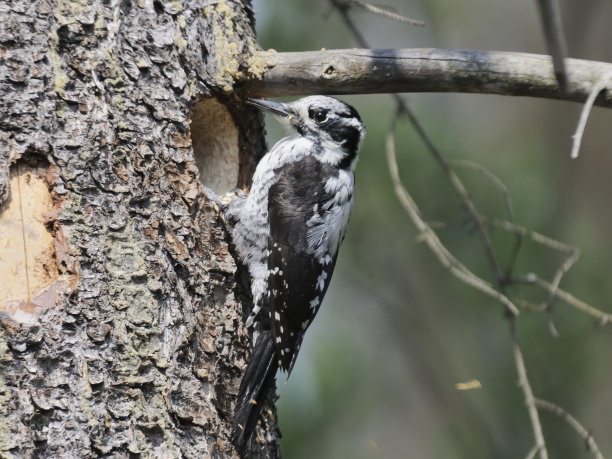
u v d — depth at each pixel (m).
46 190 7.19
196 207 8.12
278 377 13.94
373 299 17.81
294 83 8.76
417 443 17.16
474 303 16.53
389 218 15.86
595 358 15.19
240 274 9.52
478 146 17.39
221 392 8.10
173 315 7.54
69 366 6.89
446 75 8.07
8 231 7.01
